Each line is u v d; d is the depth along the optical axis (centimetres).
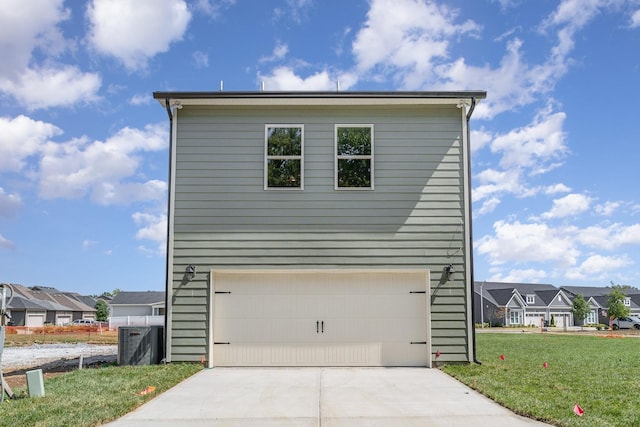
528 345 1981
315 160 1223
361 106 1240
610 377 1017
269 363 1180
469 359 1173
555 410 728
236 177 1216
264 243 1195
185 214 1204
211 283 1185
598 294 6850
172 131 1228
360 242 1197
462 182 1216
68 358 1580
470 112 1228
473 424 683
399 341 1190
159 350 1205
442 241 1198
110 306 6041
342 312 1195
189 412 754
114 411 736
